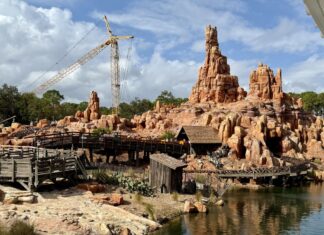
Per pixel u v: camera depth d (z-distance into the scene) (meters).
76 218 28.52
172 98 170.75
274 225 36.00
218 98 104.19
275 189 58.69
